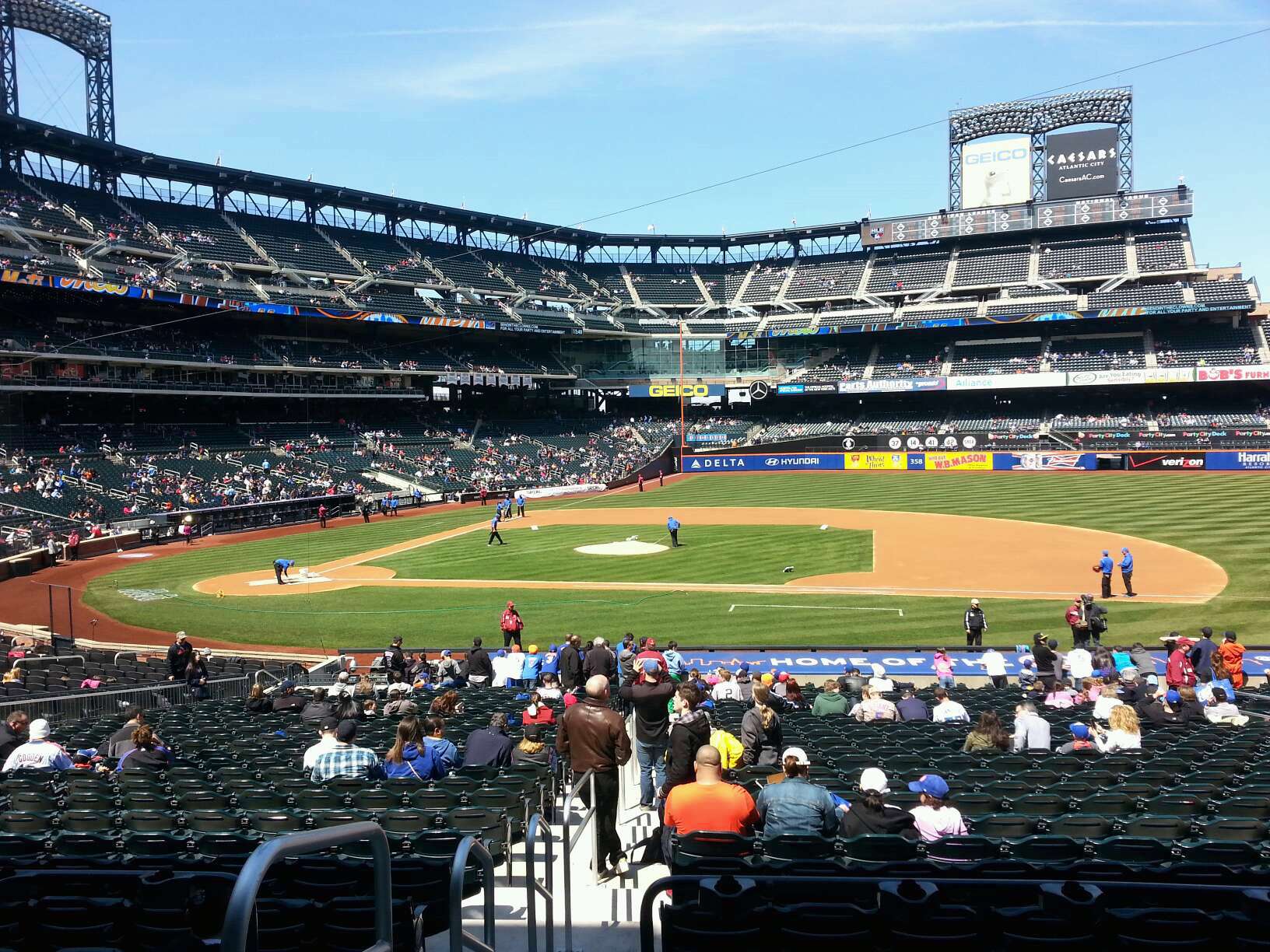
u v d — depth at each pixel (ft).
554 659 73.46
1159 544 138.21
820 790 26.71
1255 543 133.90
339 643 98.43
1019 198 294.46
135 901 18.57
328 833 11.29
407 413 285.84
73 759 42.32
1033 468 244.22
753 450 282.15
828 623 99.66
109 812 29.37
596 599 116.26
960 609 104.37
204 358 217.77
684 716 33.04
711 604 110.83
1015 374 264.52
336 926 18.80
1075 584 115.55
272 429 240.94
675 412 330.75
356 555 157.38
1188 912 16.79
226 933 9.79
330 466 231.50
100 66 230.68
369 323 254.47
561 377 307.37
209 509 183.21
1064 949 16.92
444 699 42.98
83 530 164.14
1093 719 51.67
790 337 311.88
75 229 208.74
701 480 270.05
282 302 233.35
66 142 206.80
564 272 329.72
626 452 291.79
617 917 25.48
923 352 297.33
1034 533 155.12
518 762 35.76
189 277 220.23
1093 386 255.09
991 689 66.23
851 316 299.38
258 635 102.17
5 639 95.25
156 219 233.55
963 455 254.88
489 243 320.29
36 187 214.07
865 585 119.34
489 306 286.25
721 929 16.76
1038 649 70.23
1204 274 272.51
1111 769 36.76
